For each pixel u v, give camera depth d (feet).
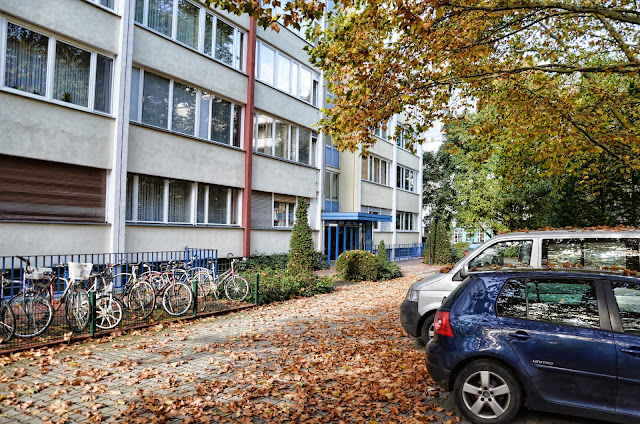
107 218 41.09
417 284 24.48
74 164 38.52
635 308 13.76
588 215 51.06
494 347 14.44
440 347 15.37
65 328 25.98
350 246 84.94
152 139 45.93
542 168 44.45
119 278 40.86
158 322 29.22
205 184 53.26
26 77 35.40
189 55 49.98
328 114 30.40
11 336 22.86
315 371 20.11
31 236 35.32
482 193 97.40
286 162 67.56
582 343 13.71
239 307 35.32
